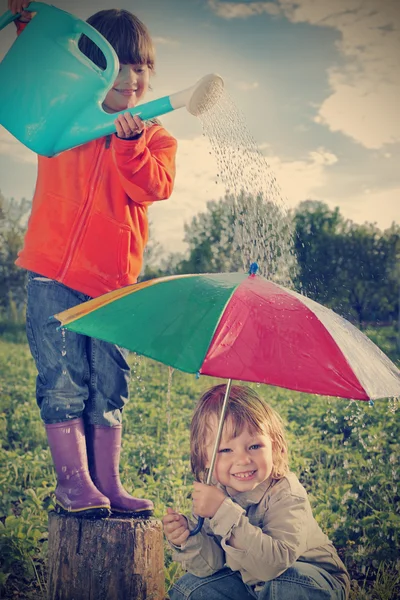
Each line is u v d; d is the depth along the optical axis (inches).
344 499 179.5
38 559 159.6
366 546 165.5
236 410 127.7
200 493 115.9
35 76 141.9
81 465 139.9
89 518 133.3
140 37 159.0
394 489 187.8
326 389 95.0
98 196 149.0
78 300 147.3
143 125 138.4
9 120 143.9
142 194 147.6
